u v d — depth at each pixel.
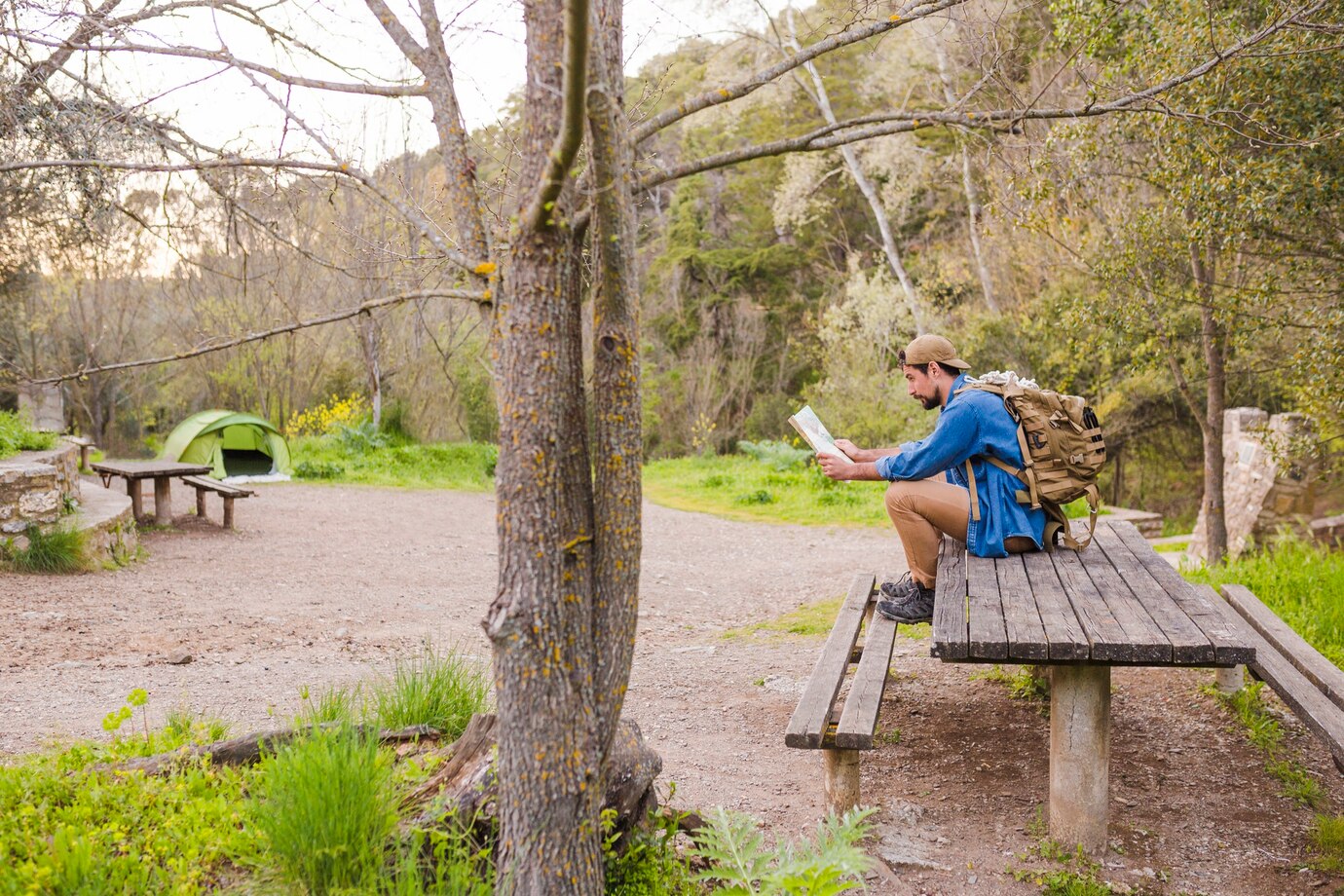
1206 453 10.39
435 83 2.75
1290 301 8.68
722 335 29.94
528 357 2.35
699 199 33.41
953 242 24.62
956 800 4.06
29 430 11.18
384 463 19.53
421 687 4.11
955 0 2.72
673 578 10.76
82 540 8.84
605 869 2.90
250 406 24.67
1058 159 7.73
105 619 7.12
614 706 2.55
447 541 12.66
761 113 27.59
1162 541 13.48
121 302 24.53
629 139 2.50
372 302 2.64
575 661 2.45
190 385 27.30
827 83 25.92
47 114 3.43
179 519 12.45
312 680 5.79
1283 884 3.35
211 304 21.47
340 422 21.66
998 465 4.30
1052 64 8.08
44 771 3.20
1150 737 4.72
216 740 3.82
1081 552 4.49
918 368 4.46
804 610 8.60
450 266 3.11
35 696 5.14
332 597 8.79
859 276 24.36
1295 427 9.95
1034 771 4.35
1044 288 18.30
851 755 3.70
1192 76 3.06
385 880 2.59
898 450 4.63
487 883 2.57
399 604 8.72
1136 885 3.32
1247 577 6.86
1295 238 7.77
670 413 28.30
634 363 2.50
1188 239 8.65
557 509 2.39
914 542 4.44
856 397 22.70
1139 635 3.22
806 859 2.78
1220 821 3.83
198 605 7.93
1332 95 6.61
